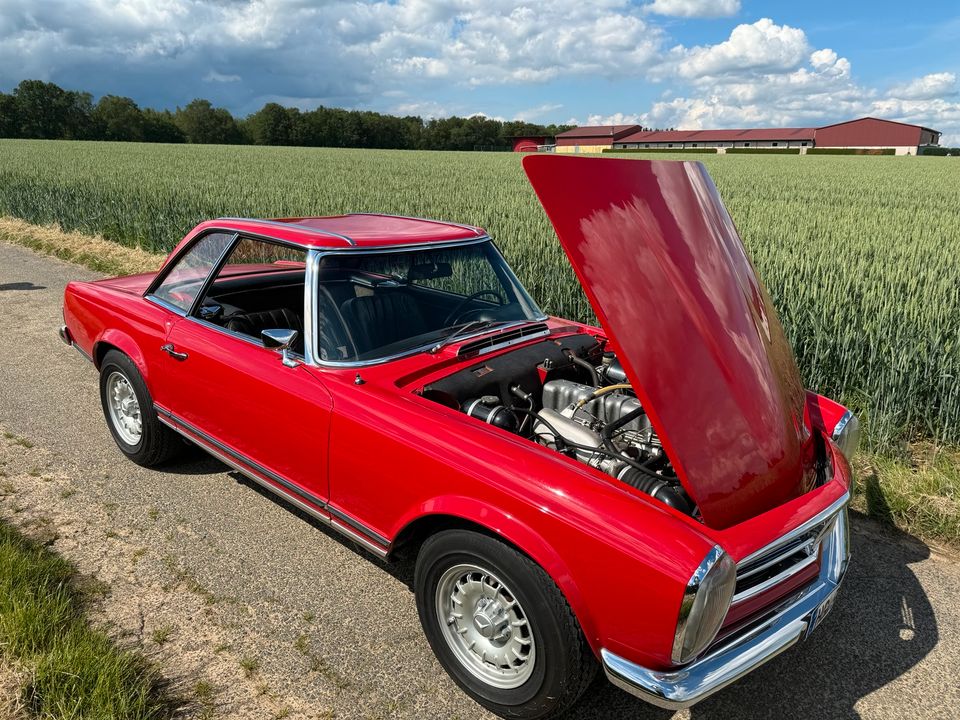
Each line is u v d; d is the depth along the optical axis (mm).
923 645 2992
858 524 3967
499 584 2430
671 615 1988
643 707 2627
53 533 3504
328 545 3562
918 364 4988
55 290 8805
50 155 38188
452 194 18125
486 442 2469
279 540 3586
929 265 8688
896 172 41500
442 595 2609
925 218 15297
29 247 11844
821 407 3180
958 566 3576
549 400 3275
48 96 115875
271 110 126375
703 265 2684
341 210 13984
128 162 31719
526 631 2414
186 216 11977
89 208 13227
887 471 4402
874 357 5316
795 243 10141
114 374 4277
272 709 2500
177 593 3115
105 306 4270
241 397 3332
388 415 2713
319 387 2988
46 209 13977
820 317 5875
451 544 2467
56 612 2787
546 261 8312
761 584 2299
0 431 4684
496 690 2490
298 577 3289
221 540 3557
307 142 129750
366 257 3299
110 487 4023
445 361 3148
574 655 2248
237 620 2967
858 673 2824
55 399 5285
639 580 2033
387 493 2705
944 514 3914
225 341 3490
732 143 130375
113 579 3180
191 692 2549
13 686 2451
